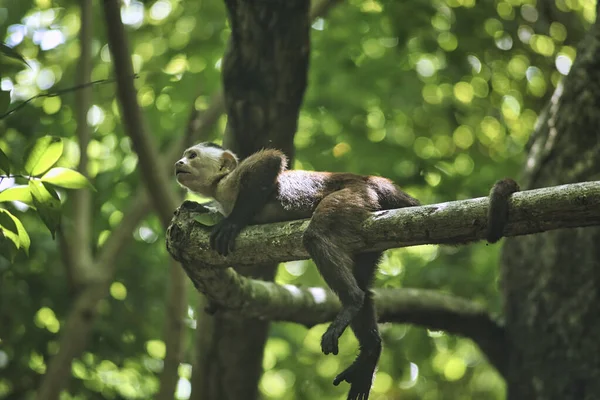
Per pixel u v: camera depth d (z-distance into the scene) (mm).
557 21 15758
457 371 18141
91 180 14211
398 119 16656
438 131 16594
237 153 10281
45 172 7160
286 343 17094
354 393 8227
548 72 16203
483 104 16578
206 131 14031
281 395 18781
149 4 12578
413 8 14281
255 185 7992
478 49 15344
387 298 10617
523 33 16000
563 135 10914
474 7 15211
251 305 9070
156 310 14812
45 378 11969
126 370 14797
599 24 11172
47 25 16047
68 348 12133
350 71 15789
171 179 14125
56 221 7230
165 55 16016
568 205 5809
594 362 10320
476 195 15305
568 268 10625
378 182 8305
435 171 15633
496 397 18016
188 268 8070
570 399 10336
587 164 10672
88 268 12750
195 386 10672
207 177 9320
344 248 7254
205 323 10578
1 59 8914
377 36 16000
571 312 10531
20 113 13852
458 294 15156
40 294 13852
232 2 10062
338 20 15719
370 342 8297
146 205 13273
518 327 10945
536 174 11055
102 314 14500
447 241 6594
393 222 6773
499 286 11648
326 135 16172
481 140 16797
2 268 13195
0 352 13430
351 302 7133
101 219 15625
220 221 7836
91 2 13562
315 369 16938
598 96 10812
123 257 15172
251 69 10125
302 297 9742
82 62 13461
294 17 10008
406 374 15867
